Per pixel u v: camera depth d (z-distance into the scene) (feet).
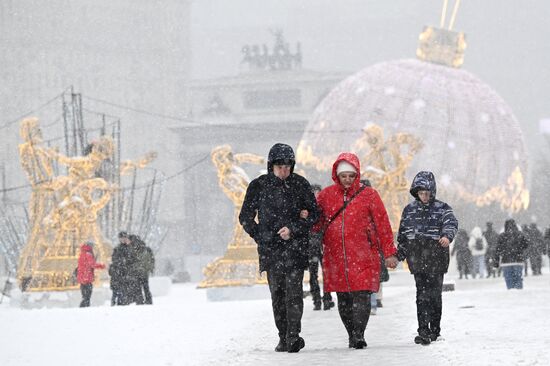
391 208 304.50
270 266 90.94
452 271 372.58
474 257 333.83
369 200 92.17
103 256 257.96
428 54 495.00
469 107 481.46
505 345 90.07
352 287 91.04
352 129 489.26
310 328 120.47
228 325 127.34
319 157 497.05
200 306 166.91
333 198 92.53
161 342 108.17
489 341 94.43
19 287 265.13
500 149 478.18
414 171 466.29
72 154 327.26
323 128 497.05
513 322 116.26
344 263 91.35
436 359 81.10
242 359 85.40
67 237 251.19
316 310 152.25
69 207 250.16
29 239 265.75
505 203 479.00
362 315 91.15
